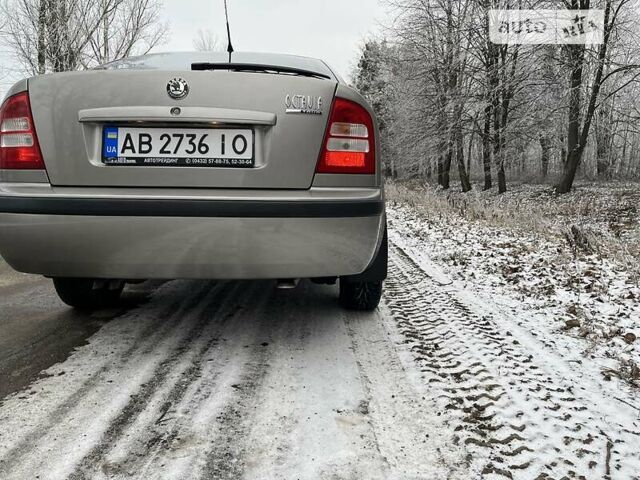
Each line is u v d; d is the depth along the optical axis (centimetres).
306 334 296
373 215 233
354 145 229
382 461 173
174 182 214
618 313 375
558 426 199
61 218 212
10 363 248
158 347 272
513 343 293
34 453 173
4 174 220
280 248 217
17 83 224
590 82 1962
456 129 2338
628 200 1739
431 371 246
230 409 205
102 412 201
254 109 216
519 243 757
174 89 213
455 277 496
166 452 175
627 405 221
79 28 1614
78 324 309
